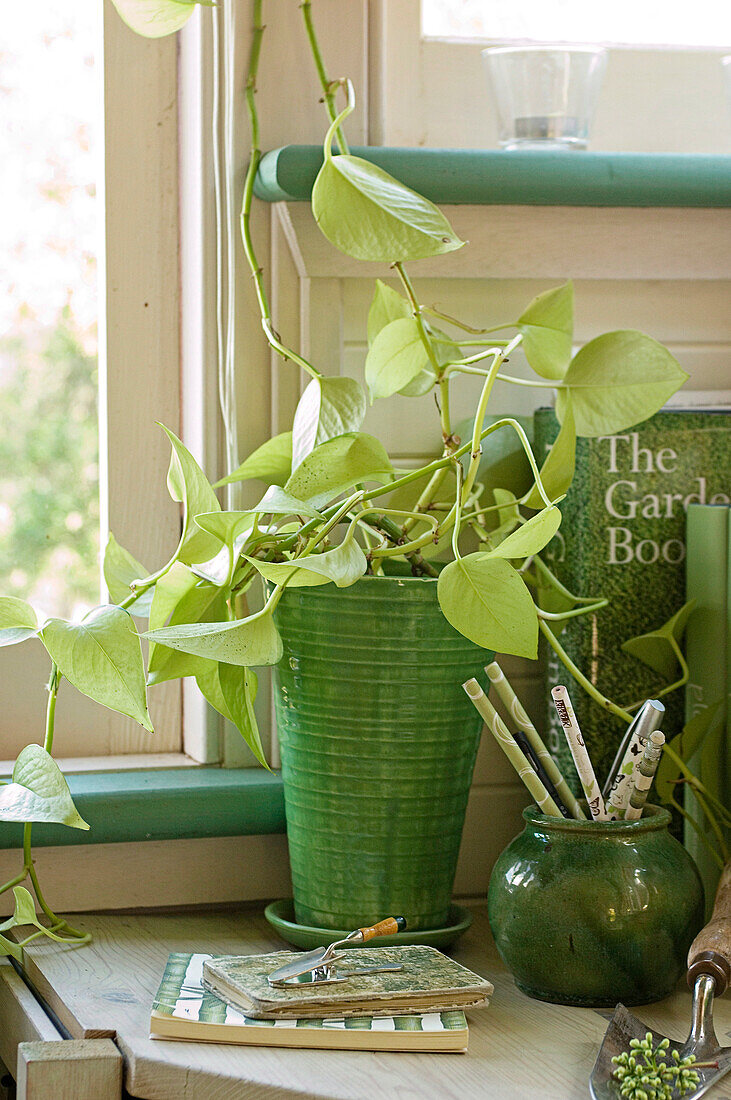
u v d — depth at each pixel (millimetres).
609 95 1146
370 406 1071
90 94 1157
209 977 790
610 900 799
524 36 1146
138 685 802
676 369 911
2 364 1157
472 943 961
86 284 1172
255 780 1040
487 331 944
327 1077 689
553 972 810
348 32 1057
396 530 940
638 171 1021
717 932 774
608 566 1011
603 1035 764
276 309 1042
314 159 963
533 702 1103
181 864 1039
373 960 816
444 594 807
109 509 1124
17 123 1146
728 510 957
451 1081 688
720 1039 760
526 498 919
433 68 1104
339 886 899
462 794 917
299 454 896
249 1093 684
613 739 1011
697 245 1100
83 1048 733
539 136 1047
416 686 866
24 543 1171
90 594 1188
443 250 809
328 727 879
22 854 1005
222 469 1081
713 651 975
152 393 1129
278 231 1032
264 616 795
